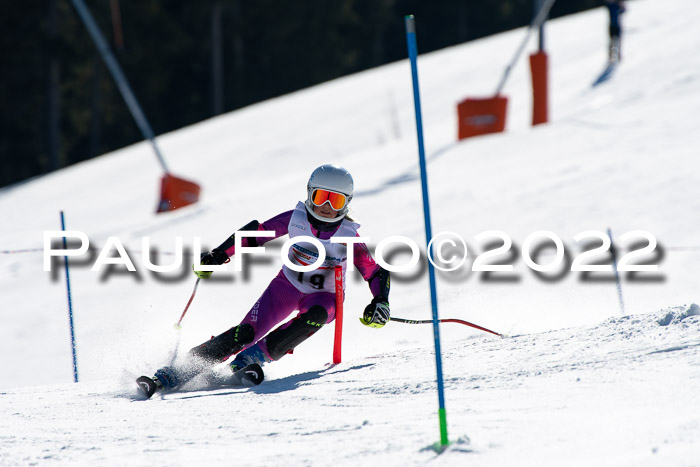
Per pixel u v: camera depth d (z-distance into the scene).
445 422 9.12
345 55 179.25
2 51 135.62
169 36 156.88
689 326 13.82
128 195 68.94
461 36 191.75
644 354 12.61
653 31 78.00
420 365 15.12
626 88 58.66
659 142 44.50
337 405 12.34
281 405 12.73
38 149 146.00
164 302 34.00
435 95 80.69
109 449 10.41
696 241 30.77
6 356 31.48
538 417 10.07
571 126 52.34
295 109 92.00
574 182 40.75
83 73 151.38
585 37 85.62
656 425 9.09
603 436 8.92
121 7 147.88
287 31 168.75
